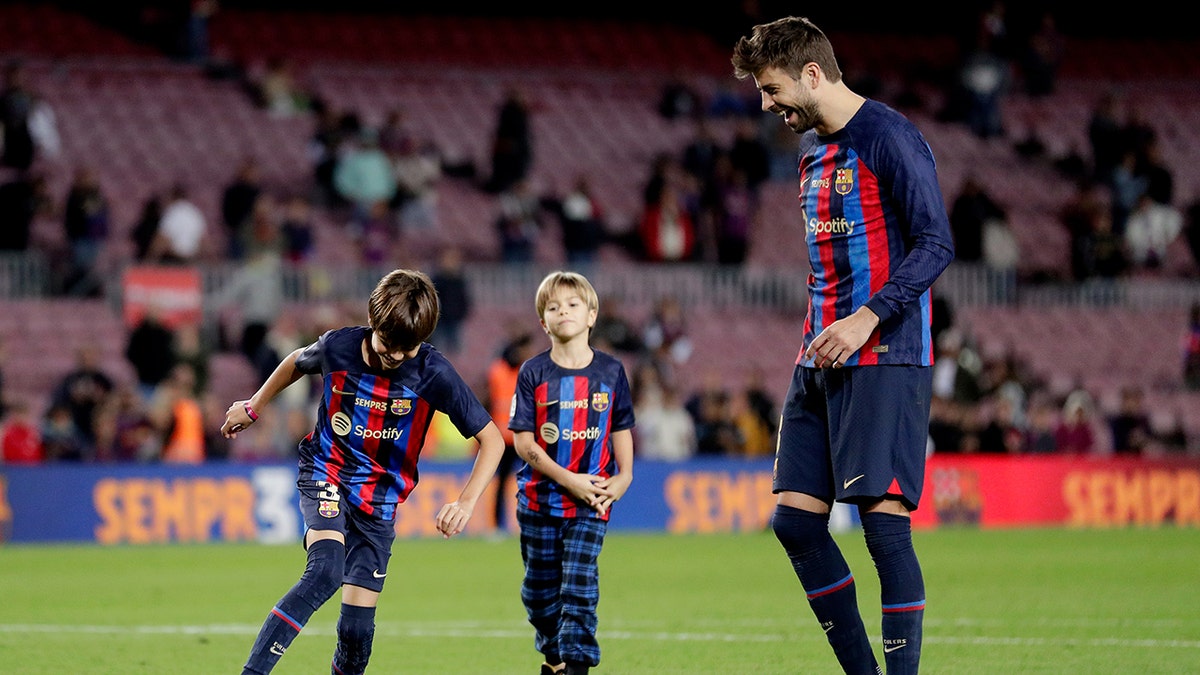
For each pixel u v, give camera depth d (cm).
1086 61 13350
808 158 2191
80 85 10131
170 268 7725
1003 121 12088
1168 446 8169
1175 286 10081
